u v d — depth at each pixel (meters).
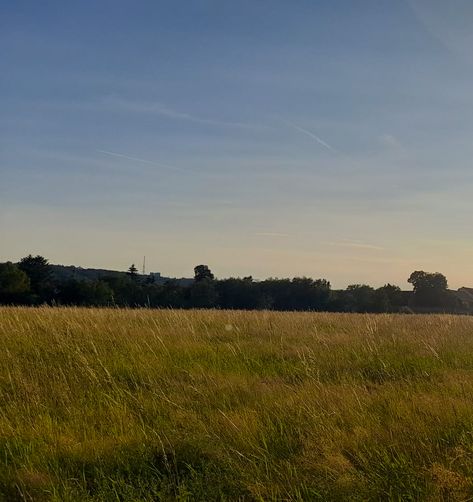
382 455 5.34
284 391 7.38
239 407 6.67
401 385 8.06
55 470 4.95
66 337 10.22
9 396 6.87
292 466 5.12
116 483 4.75
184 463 5.17
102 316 13.47
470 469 5.09
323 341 11.63
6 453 5.24
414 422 6.18
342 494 4.68
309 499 4.64
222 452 5.33
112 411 6.38
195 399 7.12
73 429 5.91
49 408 6.54
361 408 6.57
